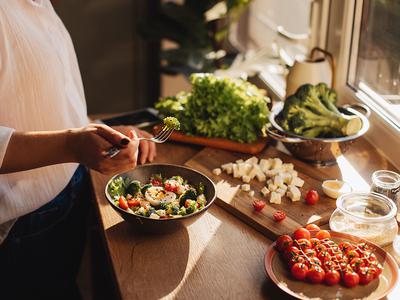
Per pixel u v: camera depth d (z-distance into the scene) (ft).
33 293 5.57
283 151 6.02
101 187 5.20
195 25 9.00
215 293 3.79
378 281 3.77
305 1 7.61
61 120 5.00
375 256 3.95
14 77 4.66
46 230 5.31
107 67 11.32
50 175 5.08
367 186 5.14
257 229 4.50
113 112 11.72
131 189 4.72
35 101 4.79
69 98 5.27
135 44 11.25
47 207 5.22
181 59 8.84
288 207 4.73
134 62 11.39
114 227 4.54
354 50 6.41
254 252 4.22
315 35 7.05
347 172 5.40
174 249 4.26
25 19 4.81
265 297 3.74
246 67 7.66
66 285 5.94
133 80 11.54
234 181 5.23
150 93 11.56
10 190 4.92
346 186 4.96
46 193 5.09
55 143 4.24
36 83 4.76
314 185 5.11
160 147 6.04
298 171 5.42
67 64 5.33
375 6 6.02
